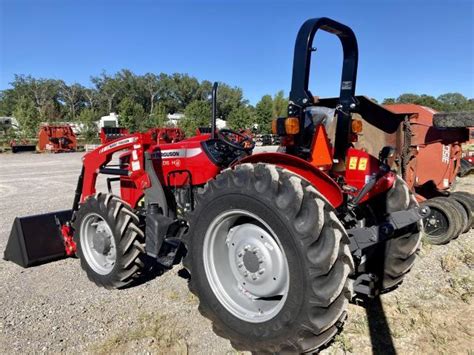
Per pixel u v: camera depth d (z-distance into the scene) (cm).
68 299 341
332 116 294
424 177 574
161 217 349
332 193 249
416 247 306
